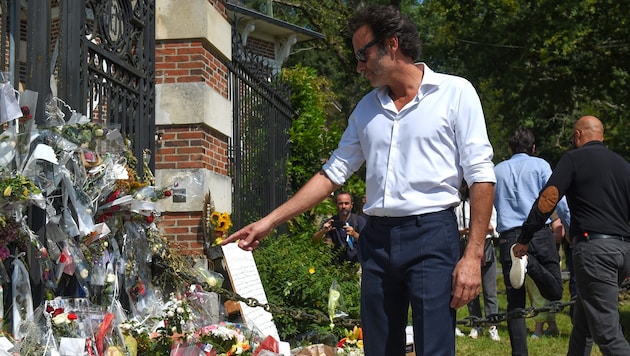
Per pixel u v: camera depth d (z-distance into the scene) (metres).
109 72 5.54
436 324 3.14
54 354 4.10
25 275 4.33
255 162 9.55
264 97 10.10
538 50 21.48
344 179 3.56
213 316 5.91
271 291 7.21
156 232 5.75
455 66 26.19
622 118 24.12
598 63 21.62
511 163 6.68
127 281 5.44
